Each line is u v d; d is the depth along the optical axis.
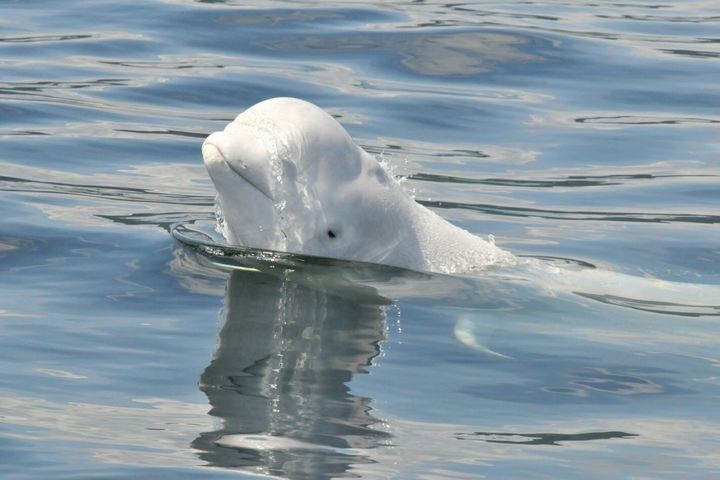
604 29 66.06
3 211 39.50
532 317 33.03
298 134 34.81
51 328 30.25
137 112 51.47
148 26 63.47
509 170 47.19
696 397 27.77
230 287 33.59
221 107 52.56
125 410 25.64
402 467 23.42
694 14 71.06
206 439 24.31
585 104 54.97
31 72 55.69
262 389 26.95
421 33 63.09
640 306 34.59
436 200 43.56
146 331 30.27
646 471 23.73
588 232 41.03
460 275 35.94
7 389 26.52
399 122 51.66
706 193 45.12
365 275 35.09
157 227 38.91
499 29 64.12
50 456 23.48
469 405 26.67
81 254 36.06
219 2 67.94
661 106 54.94
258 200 34.66
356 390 27.12
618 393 27.86
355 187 35.56
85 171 44.66
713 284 36.94
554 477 23.33
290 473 22.95
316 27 63.78
